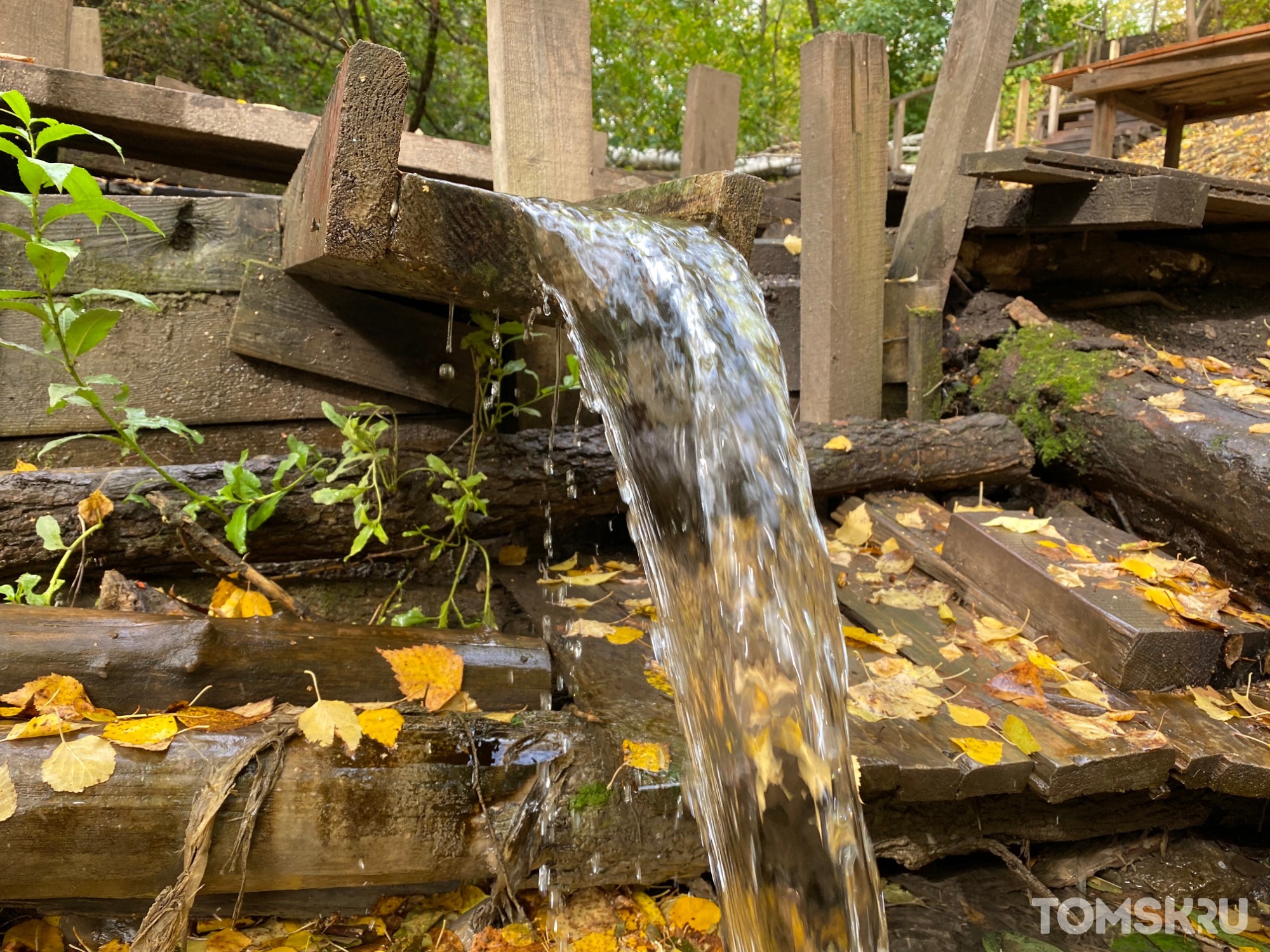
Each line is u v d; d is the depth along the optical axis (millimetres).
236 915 1459
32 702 1467
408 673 1733
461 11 8539
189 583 2287
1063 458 3412
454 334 2701
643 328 1834
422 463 2543
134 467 2193
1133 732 2016
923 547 2939
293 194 2270
